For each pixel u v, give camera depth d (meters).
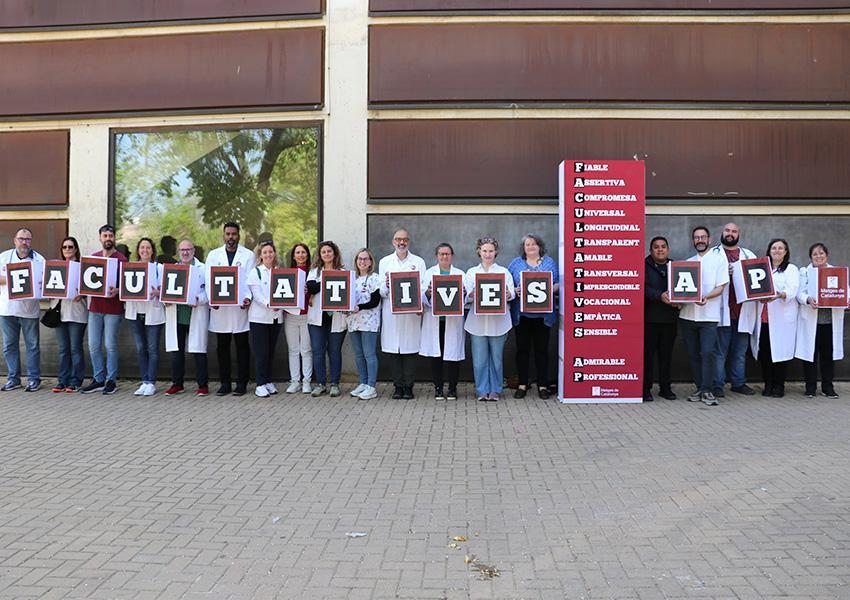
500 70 9.18
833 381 9.22
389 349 7.99
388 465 5.39
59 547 3.84
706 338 7.70
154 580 3.43
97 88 9.75
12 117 9.88
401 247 8.06
